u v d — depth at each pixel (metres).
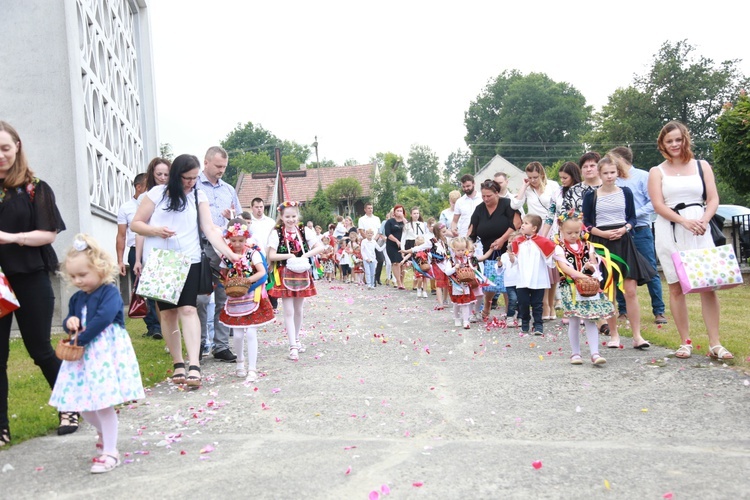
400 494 3.43
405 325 10.20
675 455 3.90
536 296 8.69
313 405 5.34
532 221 8.72
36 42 9.60
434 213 60.97
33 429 4.80
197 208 6.50
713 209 6.45
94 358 4.09
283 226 7.66
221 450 4.26
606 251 7.06
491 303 11.45
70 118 9.69
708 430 4.37
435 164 123.81
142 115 19.83
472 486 3.51
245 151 105.81
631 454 3.94
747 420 4.55
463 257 9.48
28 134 9.62
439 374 6.42
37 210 4.84
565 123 85.56
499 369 6.56
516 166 84.88
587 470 3.70
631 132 64.69
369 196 58.06
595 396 5.36
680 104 64.19
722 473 3.59
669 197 6.61
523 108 86.06
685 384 5.59
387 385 6.00
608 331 8.30
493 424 4.66
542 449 4.09
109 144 13.54
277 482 3.64
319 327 10.25
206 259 6.45
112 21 15.24
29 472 3.97
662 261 6.66
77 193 9.70
